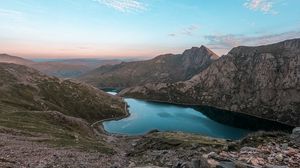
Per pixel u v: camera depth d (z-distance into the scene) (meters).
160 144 98.06
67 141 74.88
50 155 43.59
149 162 44.34
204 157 22.02
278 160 22.66
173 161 39.69
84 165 40.25
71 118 143.25
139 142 139.50
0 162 30.53
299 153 24.14
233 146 28.94
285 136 29.91
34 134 76.25
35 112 129.50
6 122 87.88
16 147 47.41
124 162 51.38
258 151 25.19
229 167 20.59
